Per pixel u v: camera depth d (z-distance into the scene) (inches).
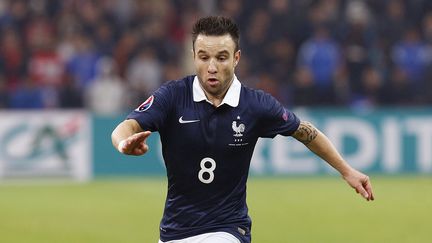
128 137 788.6
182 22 3029.0
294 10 2935.5
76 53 2886.3
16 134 2475.4
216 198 856.3
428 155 2573.8
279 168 2536.9
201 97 845.8
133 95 2856.8
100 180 2492.6
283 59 2886.3
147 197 2138.3
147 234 1628.9
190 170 853.2
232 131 848.9
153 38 2915.8
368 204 2004.2
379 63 2888.8
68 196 2180.1
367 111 2564.0
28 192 2273.6
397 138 2566.4
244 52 2898.6
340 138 2564.0
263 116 859.4
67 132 2492.6
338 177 2518.5
